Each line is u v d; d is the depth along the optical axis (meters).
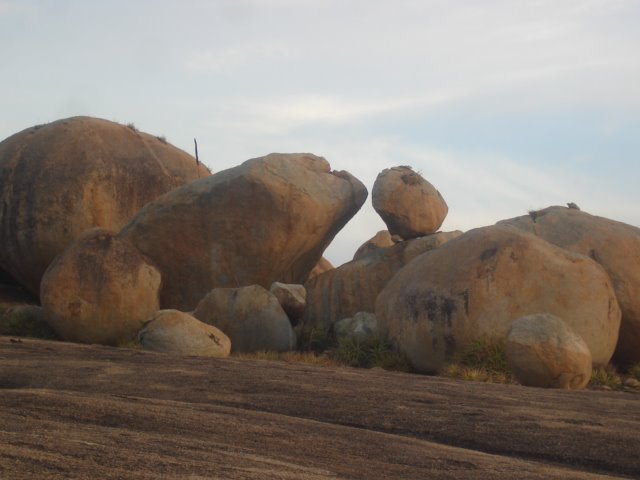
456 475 7.37
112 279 22.22
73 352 16.62
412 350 20.25
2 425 7.19
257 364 15.86
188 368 14.50
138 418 8.51
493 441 9.44
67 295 22.03
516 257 19.73
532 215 23.11
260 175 25.62
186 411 9.38
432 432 9.86
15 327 22.81
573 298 19.45
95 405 8.89
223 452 7.15
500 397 12.31
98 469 5.81
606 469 8.55
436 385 13.50
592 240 21.67
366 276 24.97
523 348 16.17
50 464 5.77
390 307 21.41
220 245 25.72
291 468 6.80
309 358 21.05
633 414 11.19
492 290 19.47
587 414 10.98
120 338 22.05
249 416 9.70
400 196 25.36
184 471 6.10
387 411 10.85
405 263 24.72
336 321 24.92
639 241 21.69
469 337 19.28
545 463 8.69
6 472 5.42
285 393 12.03
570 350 16.08
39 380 13.02
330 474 6.79
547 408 11.40
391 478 7.01
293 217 25.67
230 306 23.31
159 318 20.92
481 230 20.69
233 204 25.64
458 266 20.11
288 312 24.59
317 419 10.52
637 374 20.17
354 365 20.84
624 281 21.09
